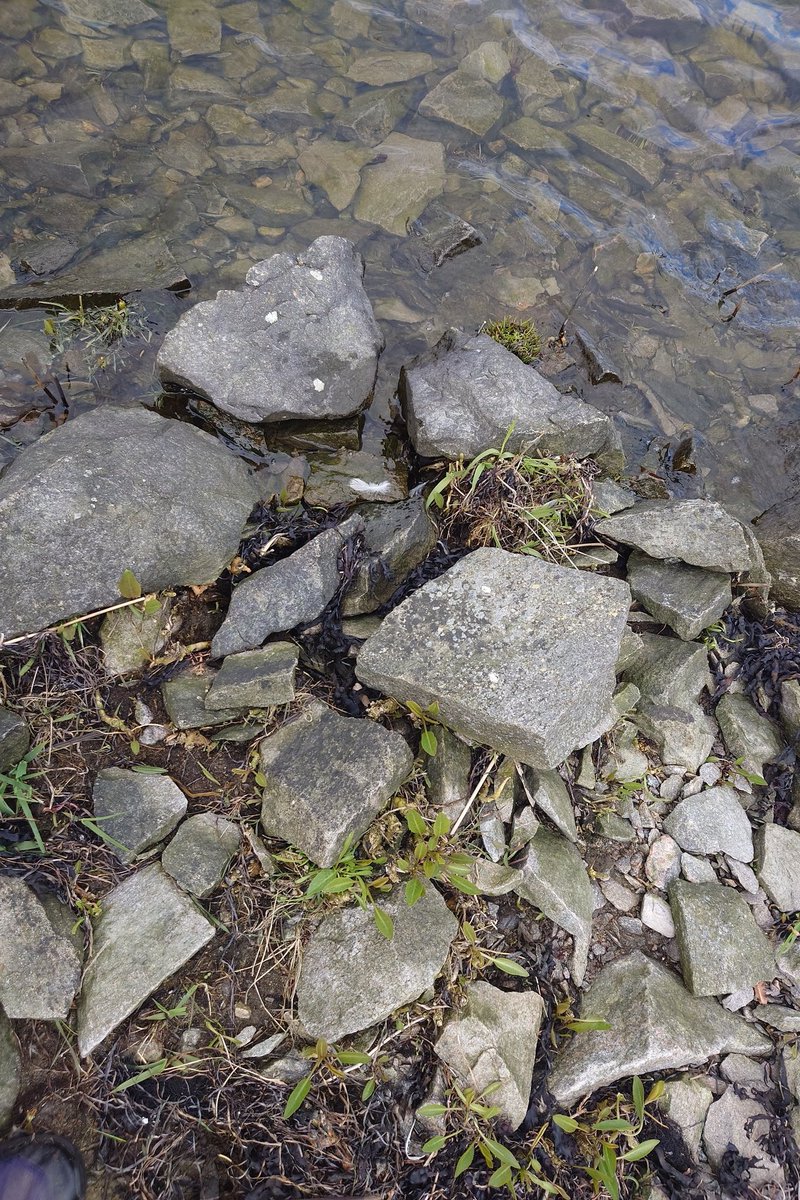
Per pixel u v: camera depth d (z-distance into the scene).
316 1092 2.49
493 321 4.65
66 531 2.99
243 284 4.42
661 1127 2.74
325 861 2.66
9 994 2.38
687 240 5.26
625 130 5.67
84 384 3.95
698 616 3.57
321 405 4.00
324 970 2.62
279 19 5.68
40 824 2.72
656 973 2.92
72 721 2.95
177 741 3.01
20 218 4.49
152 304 4.29
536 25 6.03
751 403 4.67
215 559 3.32
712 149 5.68
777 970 3.07
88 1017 2.40
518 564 3.28
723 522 3.76
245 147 5.05
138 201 4.70
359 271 4.45
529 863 2.91
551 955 2.90
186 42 5.41
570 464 3.87
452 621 3.11
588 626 3.06
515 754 2.95
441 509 3.79
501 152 5.41
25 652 2.96
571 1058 2.74
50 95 5.00
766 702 3.70
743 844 3.30
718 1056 2.87
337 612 3.36
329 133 5.19
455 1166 2.46
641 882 3.15
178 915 2.62
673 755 3.40
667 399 4.62
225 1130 2.41
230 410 3.90
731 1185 2.69
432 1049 2.61
